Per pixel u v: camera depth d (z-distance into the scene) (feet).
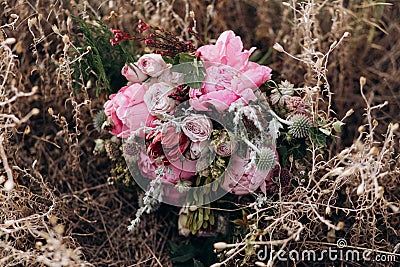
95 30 4.08
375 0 4.51
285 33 4.70
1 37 3.90
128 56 3.87
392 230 3.89
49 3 4.49
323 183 3.84
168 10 4.45
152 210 4.09
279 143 3.58
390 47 4.67
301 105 3.64
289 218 3.59
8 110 4.15
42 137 4.38
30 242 3.84
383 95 4.56
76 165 4.27
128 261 4.09
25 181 4.26
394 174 3.89
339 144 4.28
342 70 4.47
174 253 3.87
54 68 4.48
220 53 3.42
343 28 4.43
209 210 3.64
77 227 4.18
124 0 4.63
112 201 4.36
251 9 4.88
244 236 3.61
